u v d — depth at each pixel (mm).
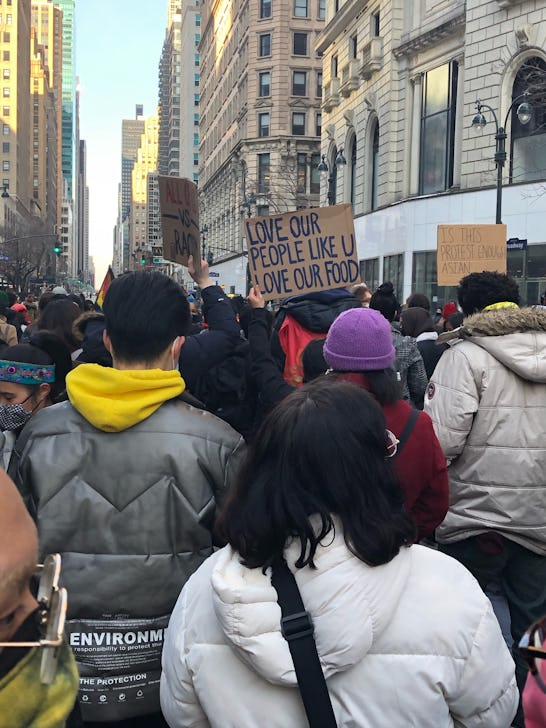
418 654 1701
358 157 38062
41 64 173375
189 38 142500
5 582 1082
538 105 22688
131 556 2283
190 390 3904
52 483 2303
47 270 111750
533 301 25344
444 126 29953
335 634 1621
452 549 3777
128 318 2396
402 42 32125
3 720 1075
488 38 26484
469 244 11688
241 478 1827
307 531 1650
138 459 2309
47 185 183375
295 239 5047
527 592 3574
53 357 3617
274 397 3602
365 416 1778
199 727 1843
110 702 2264
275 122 65250
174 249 4410
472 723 1792
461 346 3594
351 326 2916
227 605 1633
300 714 1689
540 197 24812
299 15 65000
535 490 3510
